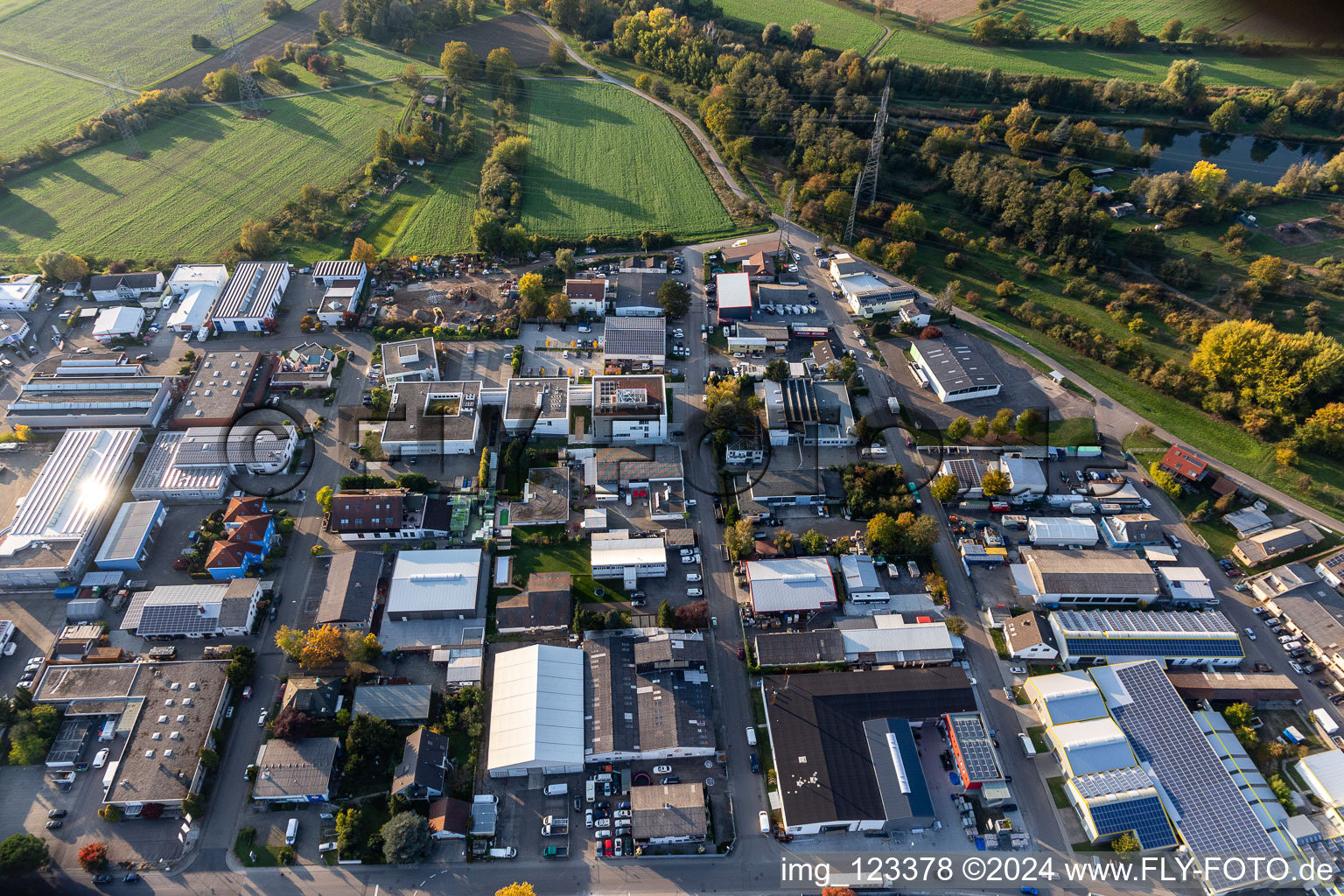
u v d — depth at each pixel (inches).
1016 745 4719.5
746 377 6978.4
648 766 4606.3
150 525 5605.3
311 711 4628.4
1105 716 4719.5
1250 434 6628.9
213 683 4739.2
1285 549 5654.5
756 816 4419.3
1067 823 4399.6
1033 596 5442.9
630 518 5925.2
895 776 4431.6
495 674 4852.4
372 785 4461.1
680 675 4923.7
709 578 5585.6
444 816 4222.4
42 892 4030.5
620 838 4308.6
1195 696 4874.5
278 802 4367.6
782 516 5974.4
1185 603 5433.1
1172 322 7485.2
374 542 5703.7
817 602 5300.2
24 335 7160.4
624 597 5438.0
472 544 5698.8
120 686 4736.7
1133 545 5792.3
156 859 4158.5
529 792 4475.9
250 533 5472.4
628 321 7352.4
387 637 5142.7
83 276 7775.6
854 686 4840.1
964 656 5152.6
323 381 6771.7
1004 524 5930.1
